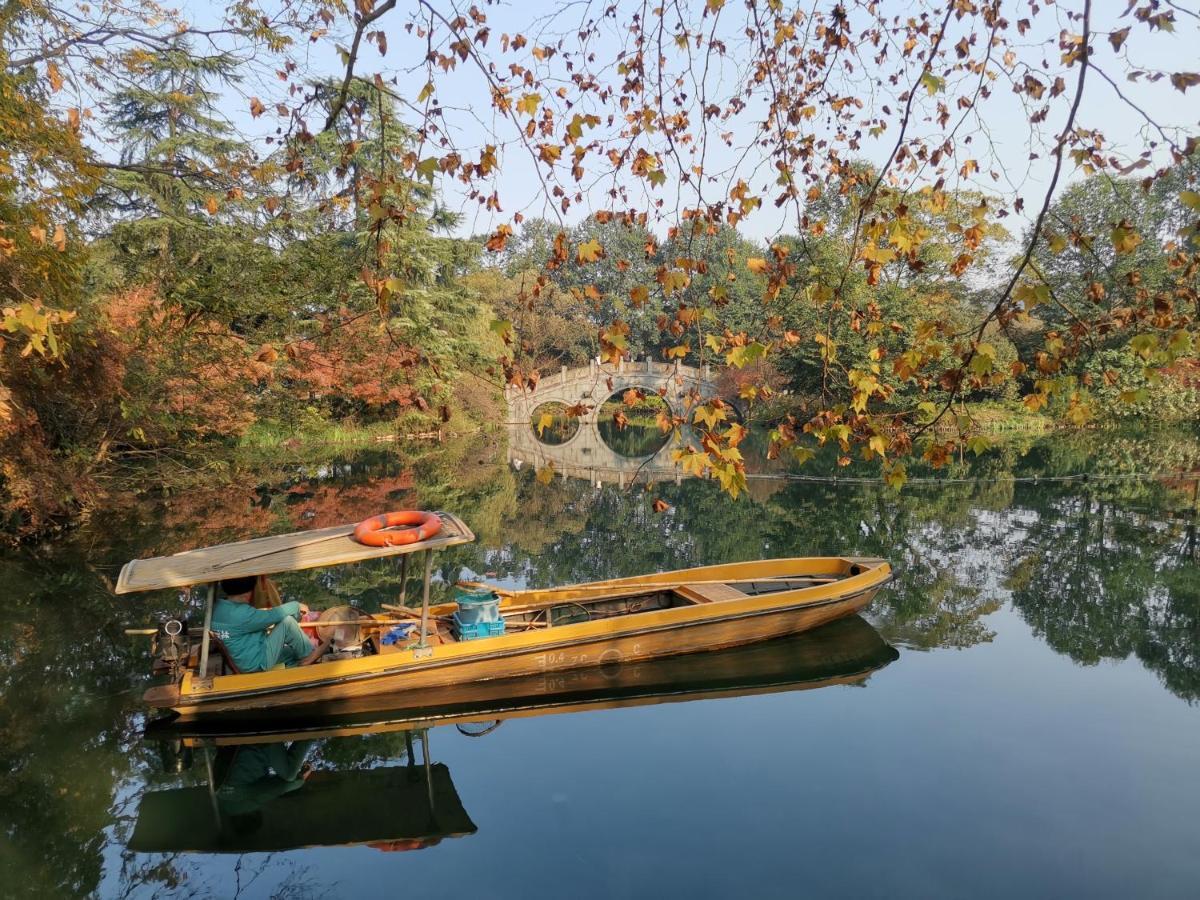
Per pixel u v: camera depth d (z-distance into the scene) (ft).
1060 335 14.38
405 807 16.40
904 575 34.47
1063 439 89.61
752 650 25.18
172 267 44.62
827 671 23.47
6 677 23.34
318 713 20.86
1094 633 26.58
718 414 13.51
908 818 15.64
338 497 55.77
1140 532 42.73
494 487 65.21
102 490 47.52
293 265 44.34
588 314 181.16
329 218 46.65
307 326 57.11
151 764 18.51
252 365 53.21
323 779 17.65
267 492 57.00
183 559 21.12
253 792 17.17
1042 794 16.53
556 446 114.73
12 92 27.09
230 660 21.01
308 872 14.26
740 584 29.27
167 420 50.08
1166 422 99.09
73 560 36.14
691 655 24.75
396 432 99.14
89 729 20.25
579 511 54.60
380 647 23.08
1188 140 9.98
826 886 13.52
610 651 23.72
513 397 121.80
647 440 132.77
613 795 16.70
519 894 13.50
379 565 38.55
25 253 28.89
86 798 16.99
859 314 15.80
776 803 16.28
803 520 48.47
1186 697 21.43
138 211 67.46
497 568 37.70
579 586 27.66
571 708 21.11
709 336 14.61
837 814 15.83
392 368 71.31
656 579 28.91
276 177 38.73
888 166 12.54
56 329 32.04
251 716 20.38
